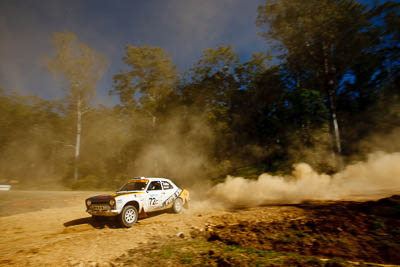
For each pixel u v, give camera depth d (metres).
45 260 5.12
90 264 4.90
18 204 12.27
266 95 32.00
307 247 5.28
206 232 7.00
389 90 27.16
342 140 28.52
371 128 27.45
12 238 7.05
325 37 24.47
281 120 28.19
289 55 27.61
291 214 8.32
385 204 6.81
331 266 4.20
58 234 7.43
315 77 28.98
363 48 25.88
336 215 7.07
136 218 8.18
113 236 6.80
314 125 24.31
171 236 6.75
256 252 5.16
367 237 5.30
